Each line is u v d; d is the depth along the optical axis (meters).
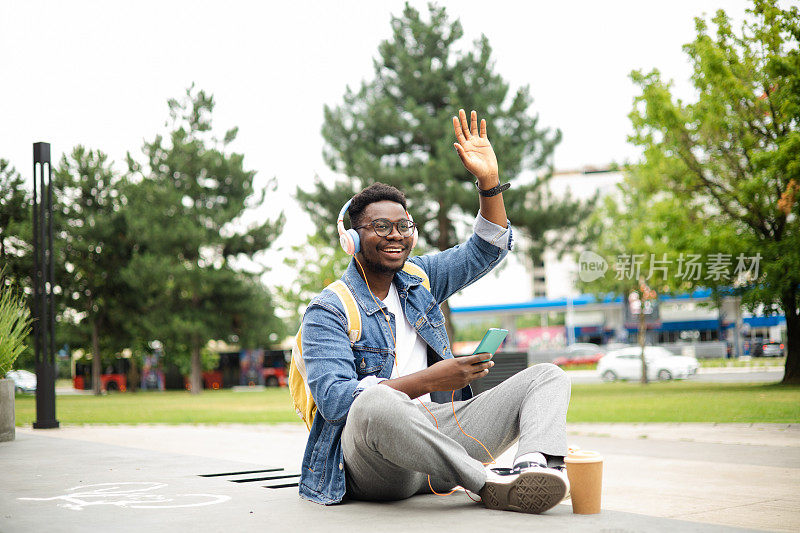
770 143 17.50
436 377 2.57
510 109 24.42
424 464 2.51
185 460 4.86
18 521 2.53
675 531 2.19
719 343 40.69
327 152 25.56
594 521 2.36
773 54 16.86
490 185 3.12
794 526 2.96
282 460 5.37
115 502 2.97
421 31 24.78
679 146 18.48
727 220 18.77
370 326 2.87
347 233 2.88
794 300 18.23
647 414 11.16
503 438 2.77
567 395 2.65
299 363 2.97
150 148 37.66
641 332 24.64
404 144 25.42
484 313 49.72
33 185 9.48
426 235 24.89
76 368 45.88
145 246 38.56
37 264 9.52
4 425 6.71
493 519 2.39
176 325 35.47
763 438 7.66
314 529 2.28
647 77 18.91
